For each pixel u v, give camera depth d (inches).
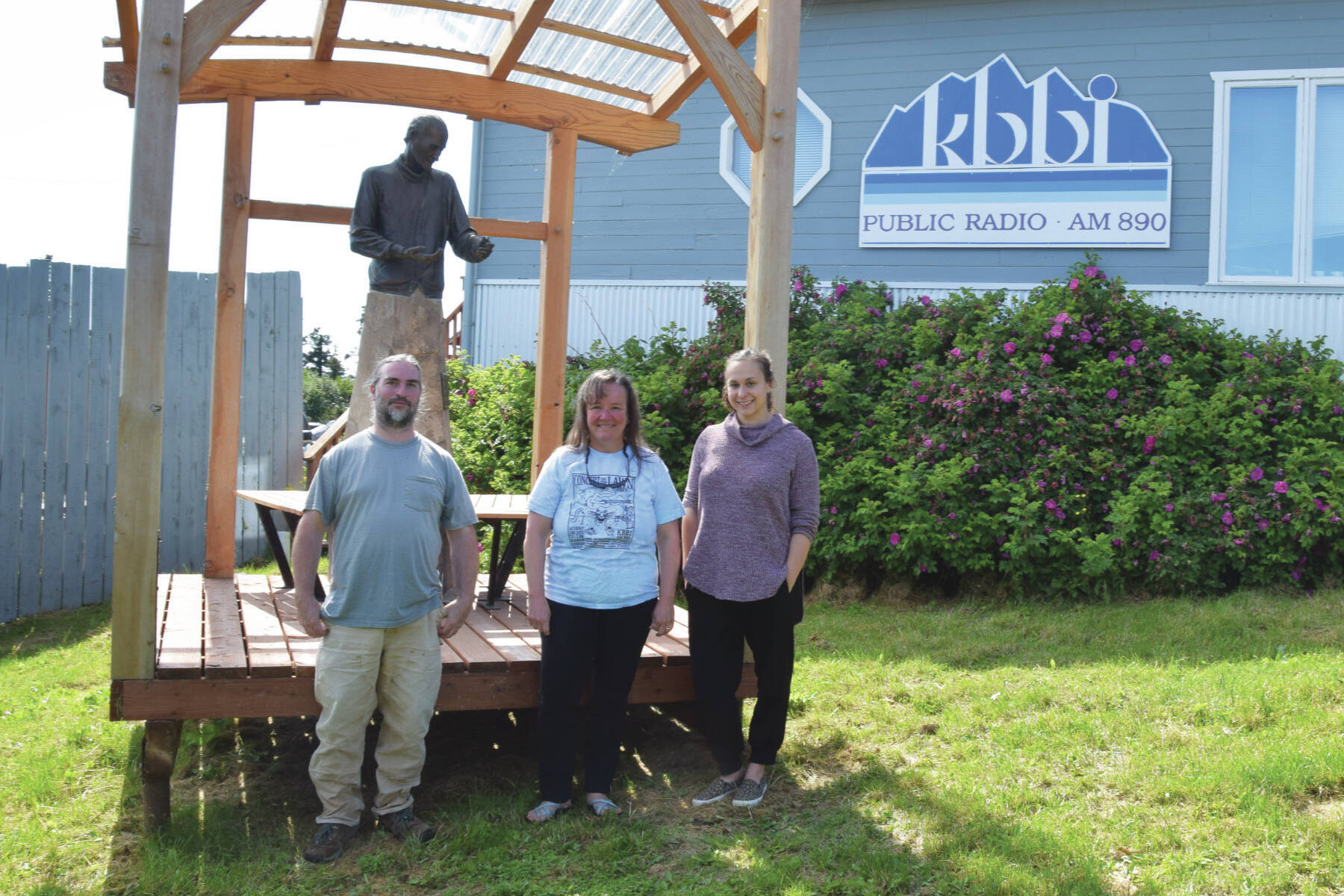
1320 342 308.7
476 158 437.1
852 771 159.3
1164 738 160.7
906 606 280.1
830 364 320.2
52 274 293.4
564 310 236.7
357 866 131.3
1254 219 371.9
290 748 178.9
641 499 142.6
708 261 417.7
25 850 136.9
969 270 392.2
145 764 138.2
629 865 129.2
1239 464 281.3
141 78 132.3
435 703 146.9
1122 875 121.6
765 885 122.1
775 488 142.6
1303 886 115.5
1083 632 236.4
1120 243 378.6
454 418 370.9
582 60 219.1
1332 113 366.0
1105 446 290.8
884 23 399.5
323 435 357.7
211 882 126.5
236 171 209.3
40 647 253.9
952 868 125.3
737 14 185.8
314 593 134.1
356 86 209.9
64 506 296.7
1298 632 224.4
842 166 404.2
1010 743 164.7
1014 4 388.2
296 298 354.3
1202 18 374.0
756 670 149.2
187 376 322.0
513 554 194.2
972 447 286.2
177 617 177.3
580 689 143.4
